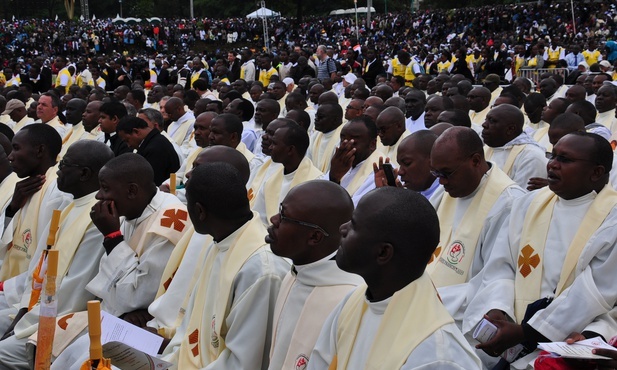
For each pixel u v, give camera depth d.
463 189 5.21
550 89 14.55
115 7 91.88
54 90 19.19
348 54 25.62
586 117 9.43
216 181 4.23
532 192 4.97
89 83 24.09
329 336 3.32
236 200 4.27
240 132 8.39
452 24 48.97
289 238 3.72
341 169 6.44
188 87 23.80
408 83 22.16
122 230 5.48
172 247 5.09
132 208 5.18
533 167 7.17
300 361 3.66
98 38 53.56
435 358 2.79
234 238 4.29
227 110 11.74
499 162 7.40
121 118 9.52
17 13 86.94
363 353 3.02
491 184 5.21
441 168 5.16
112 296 5.04
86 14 77.31
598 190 4.63
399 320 2.92
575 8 42.62
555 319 4.30
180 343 4.45
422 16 52.47
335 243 3.76
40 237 6.31
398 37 51.16
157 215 5.20
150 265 5.02
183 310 4.68
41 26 58.84
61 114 15.45
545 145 10.18
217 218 4.27
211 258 4.43
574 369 3.96
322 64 21.73
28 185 6.68
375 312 3.04
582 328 4.29
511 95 10.80
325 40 54.56
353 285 3.76
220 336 4.17
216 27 60.06
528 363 4.30
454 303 4.93
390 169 5.04
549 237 4.71
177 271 4.82
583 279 4.36
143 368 3.82
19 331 5.19
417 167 5.63
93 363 3.07
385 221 2.90
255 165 8.53
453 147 5.11
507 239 4.92
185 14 92.25
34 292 5.17
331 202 3.71
